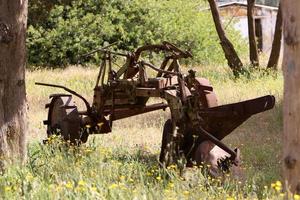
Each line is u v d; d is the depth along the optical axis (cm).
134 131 1550
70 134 1249
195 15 3944
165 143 1113
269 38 4469
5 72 998
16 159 986
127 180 885
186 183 898
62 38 3744
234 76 2522
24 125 1019
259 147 1316
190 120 1067
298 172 658
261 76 2458
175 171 972
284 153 666
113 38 3778
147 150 1285
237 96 2062
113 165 998
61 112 1271
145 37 3772
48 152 1073
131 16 3825
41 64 3756
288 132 657
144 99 1265
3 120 1001
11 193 824
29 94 2339
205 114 1064
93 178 899
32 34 3744
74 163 1005
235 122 1067
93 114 1294
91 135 1481
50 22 3834
